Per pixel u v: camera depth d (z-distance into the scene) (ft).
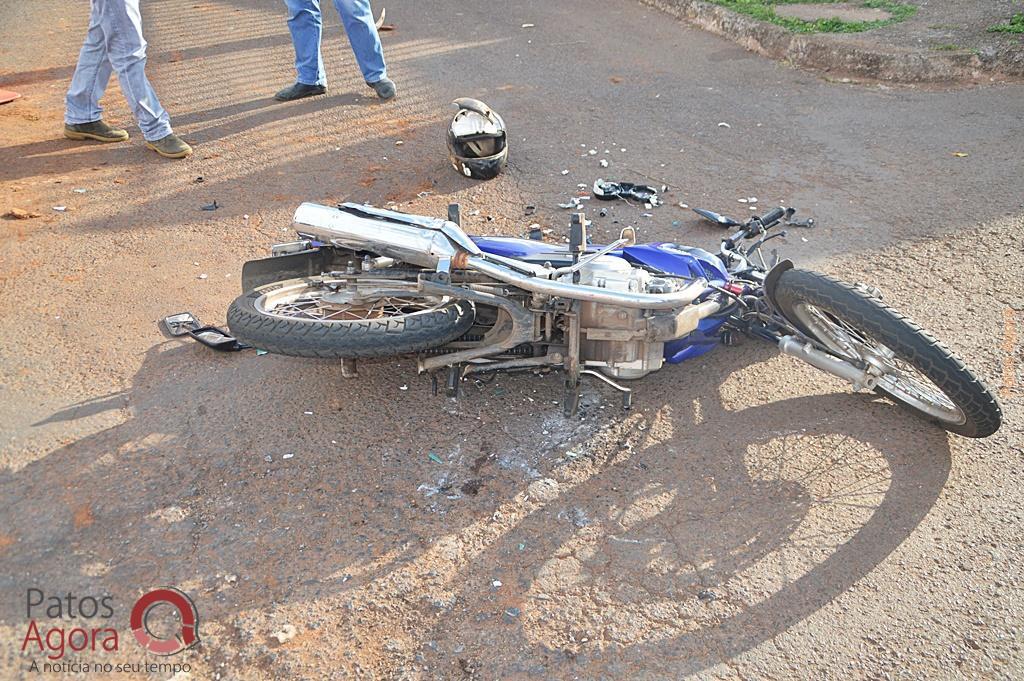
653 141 25.46
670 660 9.69
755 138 25.57
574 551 11.13
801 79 30.96
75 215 20.80
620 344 13.33
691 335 14.32
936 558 11.02
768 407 13.94
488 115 22.22
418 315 12.30
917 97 28.73
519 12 40.40
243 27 37.93
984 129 25.55
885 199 21.26
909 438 13.15
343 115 27.61
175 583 10.57
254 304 12.92
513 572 10.81
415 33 37.01
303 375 14.71
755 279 15.17
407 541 11.26
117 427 13.33
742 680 9.45
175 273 18.19
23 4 42.14
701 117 27.43
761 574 10.79
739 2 38.40
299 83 28.94
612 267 13.17
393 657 9.71
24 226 20.24
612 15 39.99
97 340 15.67
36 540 11.16
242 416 13.64
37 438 13.03
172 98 29.43
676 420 13.65
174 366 14.96
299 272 14.25
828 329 13.24
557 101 28.94
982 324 15.98
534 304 12.75
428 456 12.78
